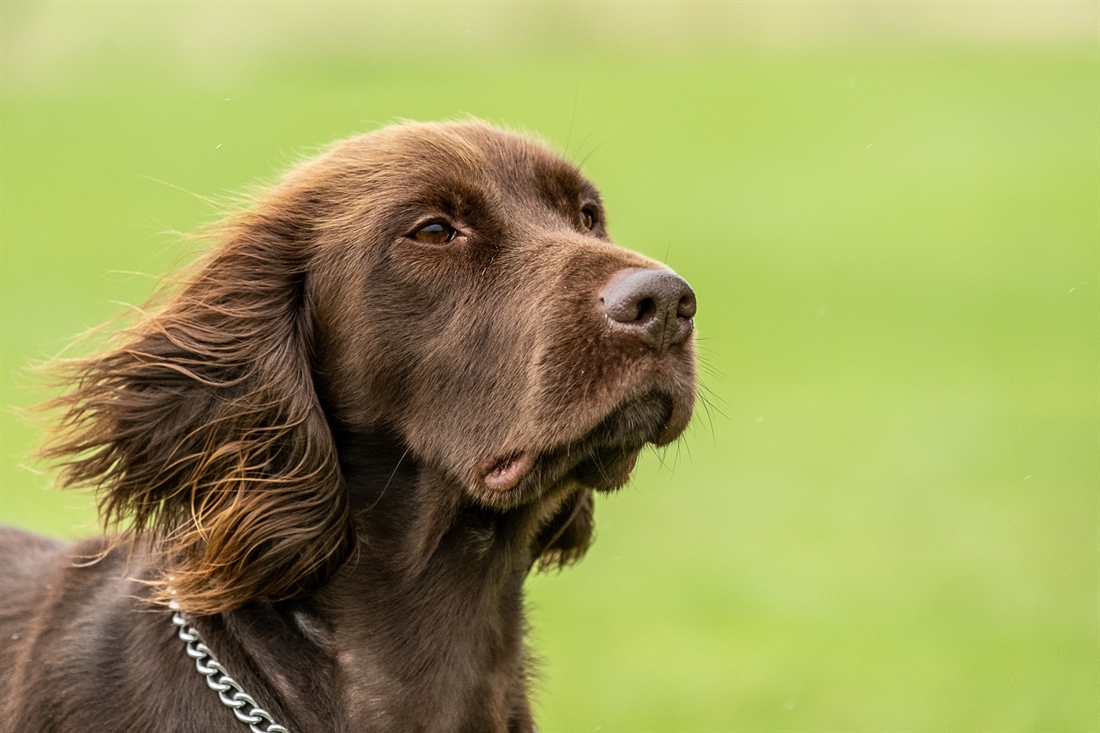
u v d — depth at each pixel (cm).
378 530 614
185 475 596
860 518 1551
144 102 6212
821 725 1051
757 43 8088
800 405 2084
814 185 4381
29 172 4631
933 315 2758
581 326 577
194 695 575
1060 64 6519
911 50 7312
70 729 570
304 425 596
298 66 7325
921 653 1175
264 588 589
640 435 583
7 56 7406
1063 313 2761
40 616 617
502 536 628
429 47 8056
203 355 600
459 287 605
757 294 2953
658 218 3866
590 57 7812
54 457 607
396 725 609
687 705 1080
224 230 647
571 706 1079
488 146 660
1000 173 4488
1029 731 1041
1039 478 1706
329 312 615
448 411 601
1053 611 1283
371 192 624
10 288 2873
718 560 1442
